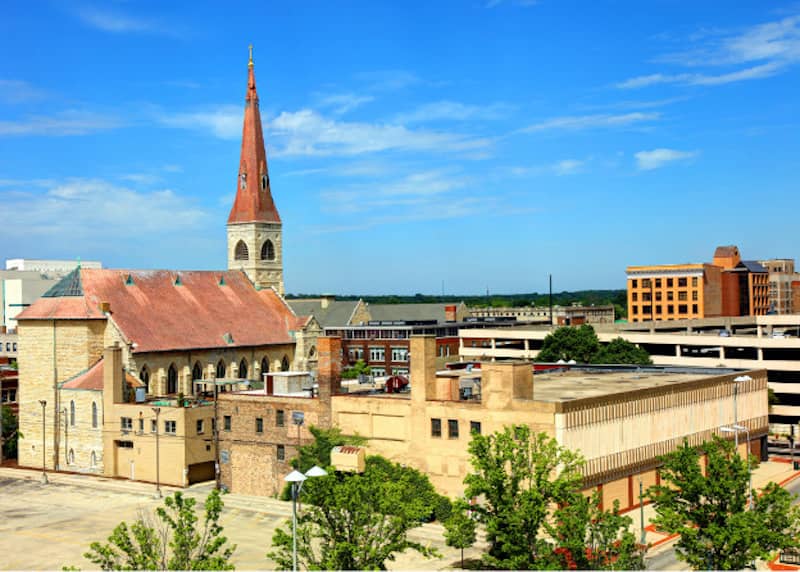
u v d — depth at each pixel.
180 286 140.75
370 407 86.12
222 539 47.72
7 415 131.00
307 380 98.44
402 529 51.78
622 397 80.06
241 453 95.94
